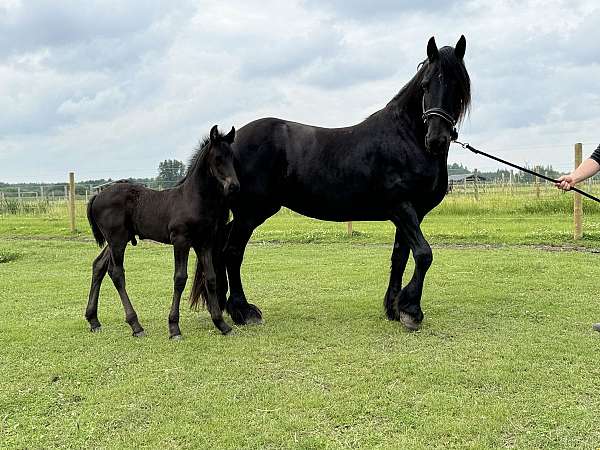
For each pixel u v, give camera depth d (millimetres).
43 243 14531
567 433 3467
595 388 4145
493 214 20500
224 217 5926
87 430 3615
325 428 3596
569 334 5473
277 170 6086
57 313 6852
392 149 5711
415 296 5766
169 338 5656
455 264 9672
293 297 7520
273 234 14992
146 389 4270
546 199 22406
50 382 4496
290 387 4250
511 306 6648
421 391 4137
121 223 5855
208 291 5816
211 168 5473
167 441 3455
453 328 5793
